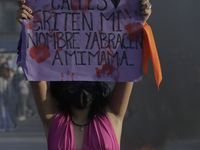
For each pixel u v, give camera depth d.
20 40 4.02
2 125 19.52
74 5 4.04
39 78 3.99
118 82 4.19
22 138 17.27
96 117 4.12
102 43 4.08
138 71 4.11
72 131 4.04
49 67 4.01
